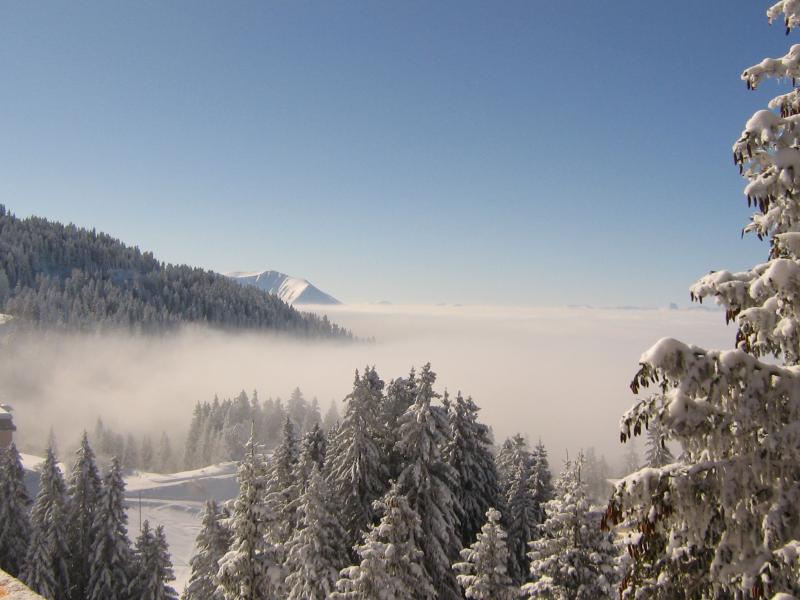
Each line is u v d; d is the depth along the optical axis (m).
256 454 24.39
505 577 22.72
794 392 6.44
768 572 6.04
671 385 6.76
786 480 6.44
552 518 20.09
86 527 40.72
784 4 6.96
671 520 6.68
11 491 39.47
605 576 18.91
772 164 6.95
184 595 38.03
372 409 30.86
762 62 7.03
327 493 27.02
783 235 6.56
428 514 27.05
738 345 7.39
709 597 6.95
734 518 6.50
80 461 41.53
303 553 25.00
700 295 7.20
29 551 37.00
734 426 6.67
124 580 38.12
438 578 27.22
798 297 6.38
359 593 20.92
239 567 23.08
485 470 33.75
